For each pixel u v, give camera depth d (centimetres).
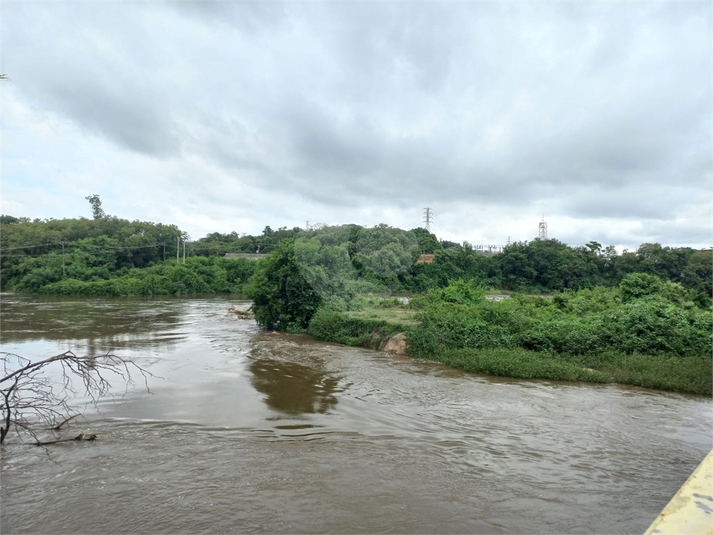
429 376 1030
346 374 1034
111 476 510
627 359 1101
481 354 1148
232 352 1274
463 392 896
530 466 557
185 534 400
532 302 1738
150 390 870
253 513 437
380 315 1473
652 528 121
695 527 117
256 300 1783
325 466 546
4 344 1349
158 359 1160
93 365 719
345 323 1500
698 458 588
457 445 622
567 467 556
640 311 1292
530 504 463
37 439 603
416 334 1273
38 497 461
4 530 402
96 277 5041
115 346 1341
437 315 1347
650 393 913
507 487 500
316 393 871
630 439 653
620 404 827
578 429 692
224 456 570
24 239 5900
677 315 1304
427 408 789
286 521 425
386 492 484
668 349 1174
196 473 521
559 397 870
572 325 1275
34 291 4594
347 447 609
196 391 866
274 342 1458
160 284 4519
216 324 1956
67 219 7200
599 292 2036
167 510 439
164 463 546
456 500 469
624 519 436
